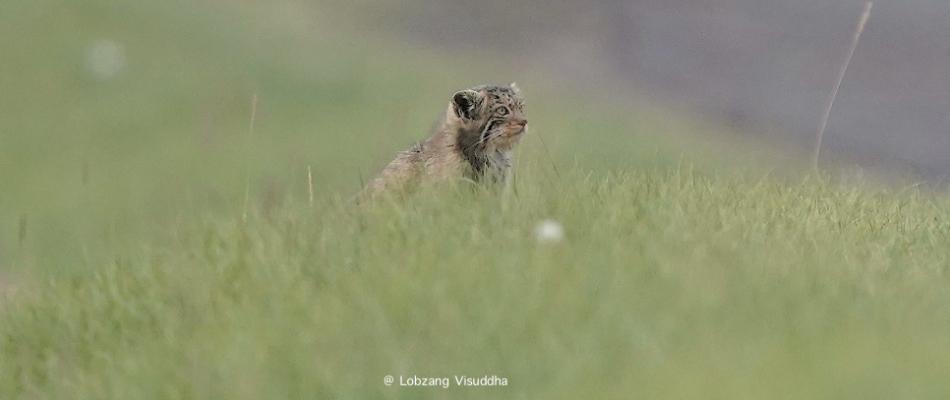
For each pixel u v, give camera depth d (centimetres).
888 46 11588
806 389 2428
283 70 10462
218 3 11856
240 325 3133
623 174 4178
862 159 9612
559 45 12231
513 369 2761
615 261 3152
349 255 3456
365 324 2992
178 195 8475
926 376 2477
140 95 10138
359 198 4284
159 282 3600
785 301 2917
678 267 3086
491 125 4450
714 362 2598
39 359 3491
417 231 3512
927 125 10244
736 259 3172
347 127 9206
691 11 12794
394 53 11488
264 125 9481
